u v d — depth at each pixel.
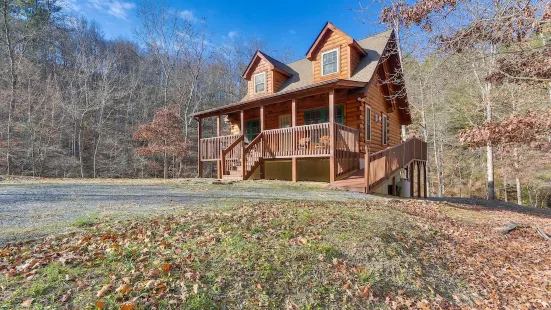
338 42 12.63
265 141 11.52
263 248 3.24
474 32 4.99
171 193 7.36
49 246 3.06
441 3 4.90
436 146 20.22
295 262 3.03
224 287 2.46
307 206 5.50
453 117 21.84
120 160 23.31
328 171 11.86
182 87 29.11
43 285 2.24
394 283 3.12
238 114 16.56
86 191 7.70
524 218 8.05
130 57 34.00
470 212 8.05
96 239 3.29
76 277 2.39
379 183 9.03
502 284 3.80
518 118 6.07
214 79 33.56
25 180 11.21
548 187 20.09
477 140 6.52
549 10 4.02
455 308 2.99
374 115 13.28
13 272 2.42
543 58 6.16
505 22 4.64
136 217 4.32
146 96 28.91
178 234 3.53
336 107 12.59
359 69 12.42
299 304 2.45
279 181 10.58
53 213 4.68
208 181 11.18
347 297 2.67
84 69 25.25
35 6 25.64
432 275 3.58
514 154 18.27
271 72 14.87
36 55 25.48
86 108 22.64
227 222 4.07
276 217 4.52
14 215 4.52
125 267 2.60
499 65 7.16
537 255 4.99
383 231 4.32
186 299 2.21
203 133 28.62
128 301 2.10
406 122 17.69
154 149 20.64
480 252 4.83
